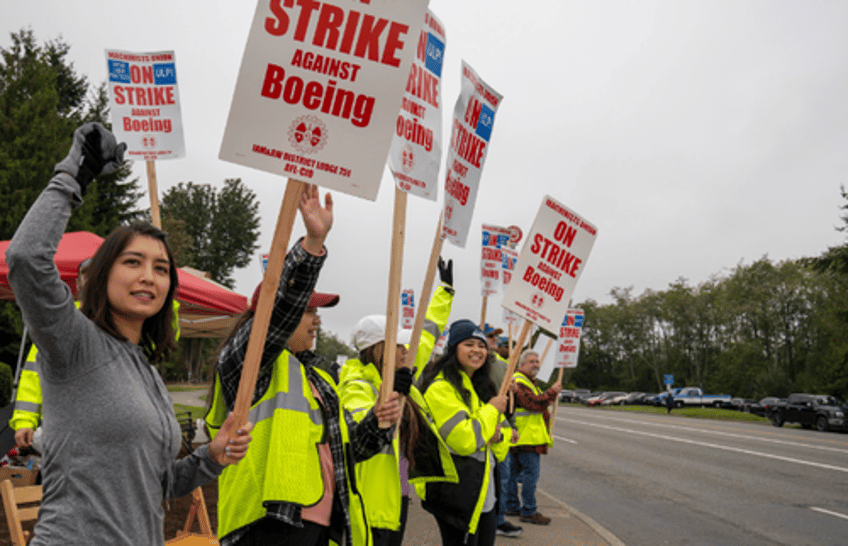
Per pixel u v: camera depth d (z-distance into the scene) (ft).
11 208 69.15
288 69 6.36
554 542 20.36
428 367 13.64
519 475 23.57
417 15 6.58
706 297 249.34
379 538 11.48
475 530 12.02
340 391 11.89
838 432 81.51
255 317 6.28
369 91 6.49
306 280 7.18
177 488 6.30
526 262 12.37
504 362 21.71
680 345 262.67
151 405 5.82
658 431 69.77
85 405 5.41
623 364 298.35
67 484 5.33
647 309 276.00
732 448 50.34
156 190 14.51
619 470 39.55
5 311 62.80
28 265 5.11
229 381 7.73
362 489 11.27
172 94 14.76
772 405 90.43
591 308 326.65
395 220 8.47
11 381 49.03
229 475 7.68
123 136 14.43
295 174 6.31
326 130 6.41
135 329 6.30
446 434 11.69
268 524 7.43
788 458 43.91
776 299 203.92
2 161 71.26
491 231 20.59
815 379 161.99
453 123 10.01
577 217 12.66
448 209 9.78
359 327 12.37
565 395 232.12
